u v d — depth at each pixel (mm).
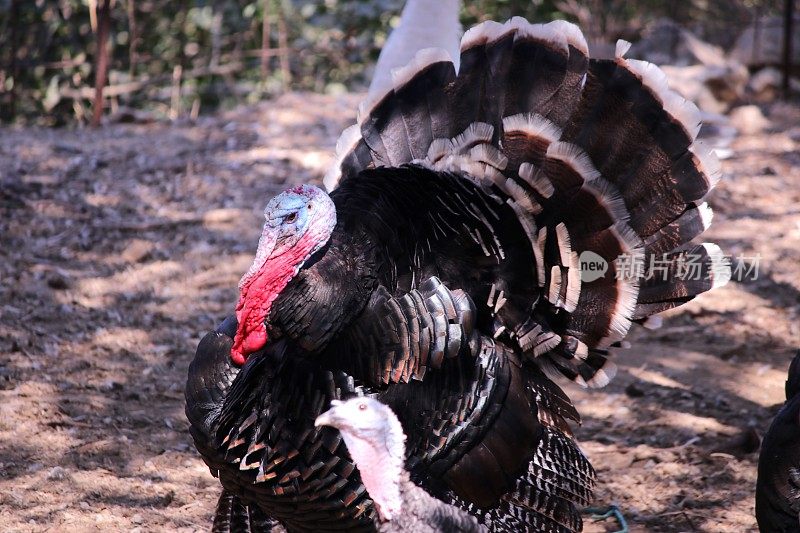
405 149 6480
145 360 9469
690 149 6176
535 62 6301
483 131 6184
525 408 5840
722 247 12453
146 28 19047
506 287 5914
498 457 5719
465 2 19906
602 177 6172
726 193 14258
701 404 9078
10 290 10477
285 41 19172
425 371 5578
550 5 20484
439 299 5637
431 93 6465
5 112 18156
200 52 19516
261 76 19141
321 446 5492
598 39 19656
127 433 8180
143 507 7188
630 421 8805
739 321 10828
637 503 7574
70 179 13406
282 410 5543
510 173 6027
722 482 7852
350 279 5539
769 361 9977
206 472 7738
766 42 19953
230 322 6117
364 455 5090
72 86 18312
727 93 18109
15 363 9156
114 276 11102
